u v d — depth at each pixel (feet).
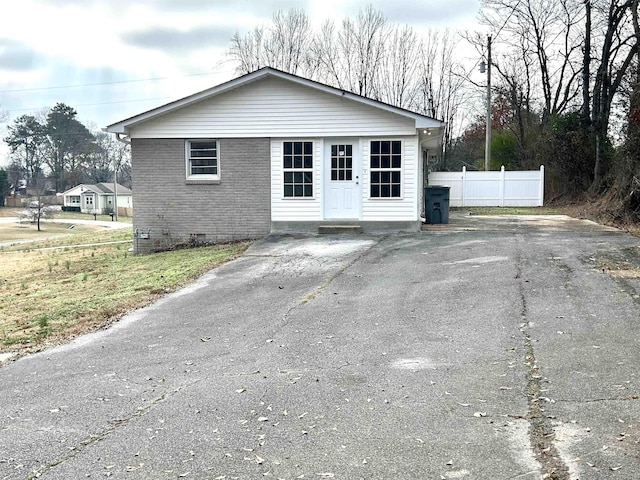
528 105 113.19
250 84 50.01
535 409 14.89
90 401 17.06
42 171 297.74
